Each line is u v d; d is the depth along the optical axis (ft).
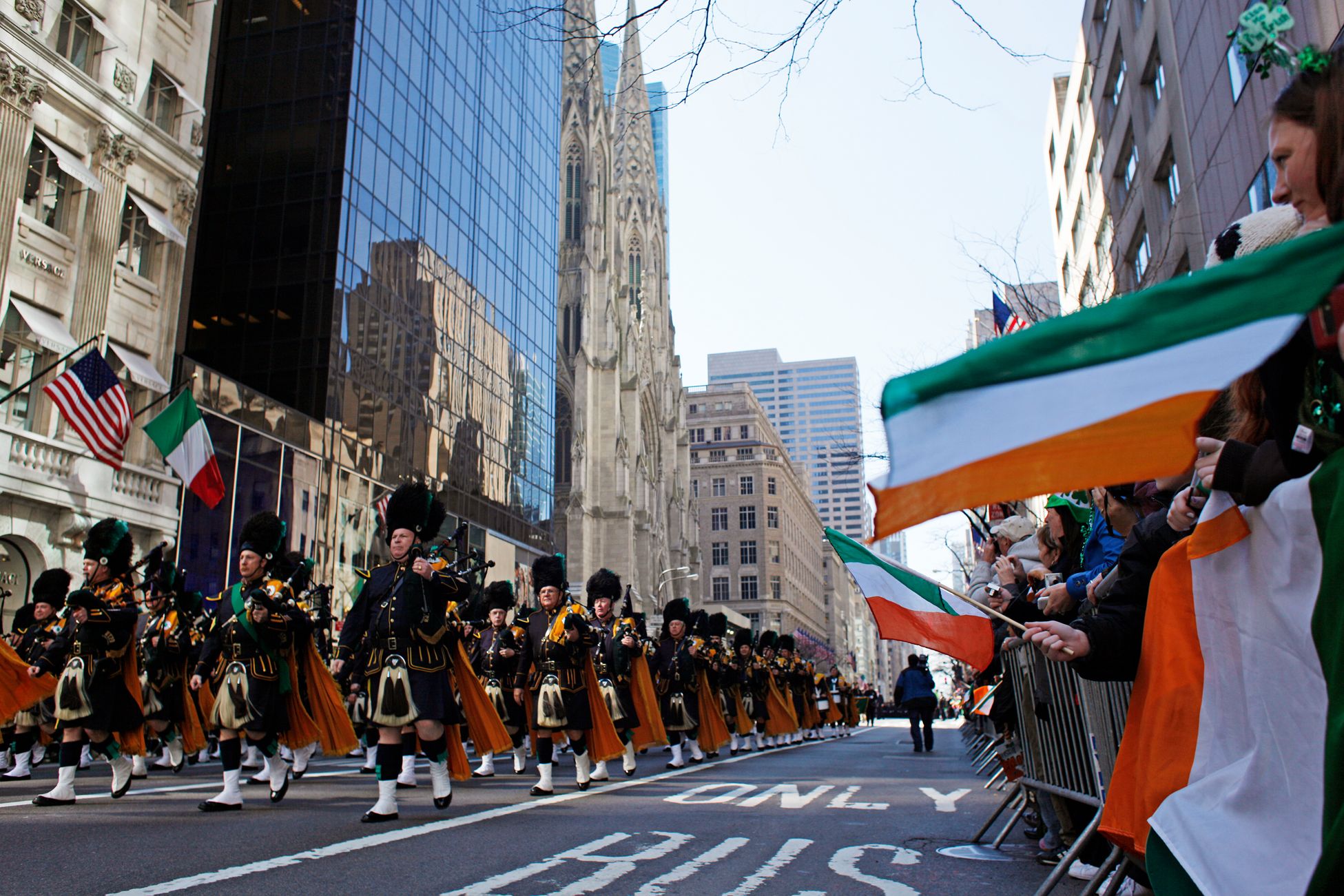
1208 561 9.05
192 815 27.50
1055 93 149.79
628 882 17.92
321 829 24.59
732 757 62.75
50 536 73.77
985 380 6.15
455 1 154.40
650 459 269.85
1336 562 7.29
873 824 27.17
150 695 40.68
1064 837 20.17
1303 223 9.09
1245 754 8.79
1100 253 122.11
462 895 16.56
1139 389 5.87
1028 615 20.98
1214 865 8.08
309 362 113.70
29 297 74.84
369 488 120.78
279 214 118.83
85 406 65.26
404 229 133.80
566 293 260.83
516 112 180.65
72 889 16.72
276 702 29.84
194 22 94.53
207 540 91.25
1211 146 73.87
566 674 35.58
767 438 429.38
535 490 178.19
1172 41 83.66
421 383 136.46
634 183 296.10
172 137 90.02
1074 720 17.90
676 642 53.78
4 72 72.13
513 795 35.04
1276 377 8.23
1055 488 6.41
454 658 30.68
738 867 19.74
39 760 51.19
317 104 121.19
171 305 89.86
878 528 6.45
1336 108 8.12
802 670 89.97
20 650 43.70
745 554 395.96
